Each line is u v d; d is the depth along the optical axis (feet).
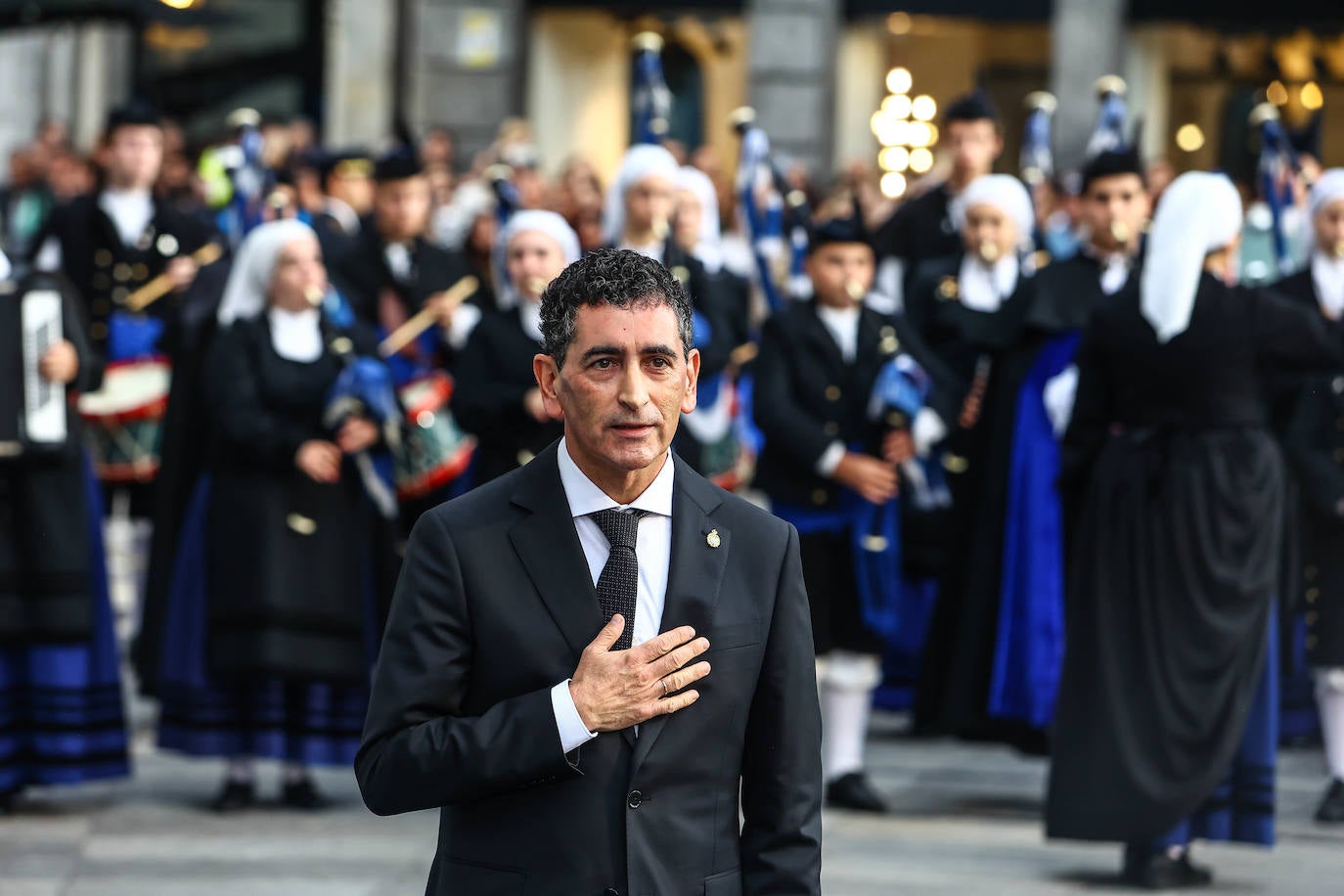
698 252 48.06
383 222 50.39
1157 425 35.17
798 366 41.75
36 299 39.58
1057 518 41.78
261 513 40.47
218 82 112.88
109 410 53.62
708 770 17.97
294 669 40.14
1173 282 34.83
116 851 37.73
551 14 110.42
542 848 17.60
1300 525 41.68
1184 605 34.47
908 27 111.04
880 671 49.83
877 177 106.63
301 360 40.96
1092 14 100.89
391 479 42.47
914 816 40.96
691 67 113.50
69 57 114.83
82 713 40.55
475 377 41.29
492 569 18.07
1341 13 97.81
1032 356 42.52
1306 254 45.09
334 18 111.34
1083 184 43.11
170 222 56.90
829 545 41.34
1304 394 41.78
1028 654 41.55
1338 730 40.68
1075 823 34.65
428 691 17.87
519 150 78.54
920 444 41.27
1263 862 37.37
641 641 18.06
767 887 18.21
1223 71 102.78
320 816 41.11
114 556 69.92
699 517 18.45
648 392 17.62
